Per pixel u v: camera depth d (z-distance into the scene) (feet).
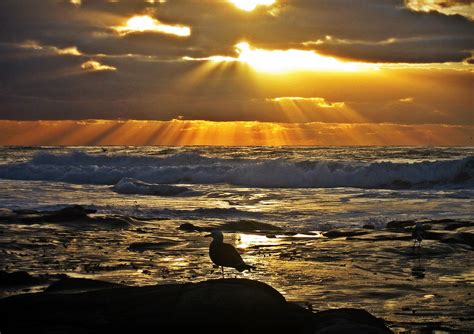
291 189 132.26
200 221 78.48
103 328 25.03
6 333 25.21
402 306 35.53
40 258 50.57
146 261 49.62
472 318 32.73
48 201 105.09
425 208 93.66
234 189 132.87
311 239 63.57
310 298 37.60
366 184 139.44
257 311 24.77
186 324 24.72
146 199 112.88
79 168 164.76
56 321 25.62
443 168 138.00
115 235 64.39
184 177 155.02
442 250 55.16
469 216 84.07
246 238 64.54
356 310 25.38
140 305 25.84
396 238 61.87
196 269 46.19
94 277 42.65
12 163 189.98
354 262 50.29
